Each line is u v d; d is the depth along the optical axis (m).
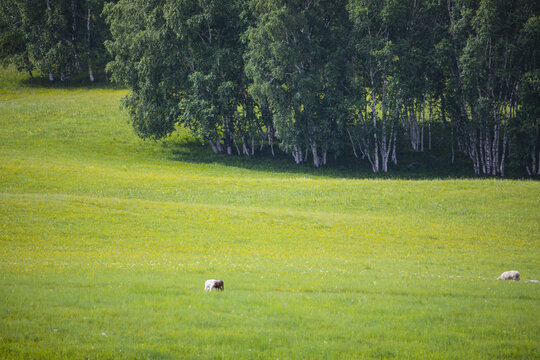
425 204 46.50
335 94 71.38
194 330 12.13
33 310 13.05
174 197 50.06
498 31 64.88
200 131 71.56
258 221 38.84
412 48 70.12
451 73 71.81
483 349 11.47
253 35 66.75
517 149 66.31
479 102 65.31
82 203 40.09
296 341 11.59
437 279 20.86
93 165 65.38
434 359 10.79
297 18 66.81
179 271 20.91
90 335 11.45
